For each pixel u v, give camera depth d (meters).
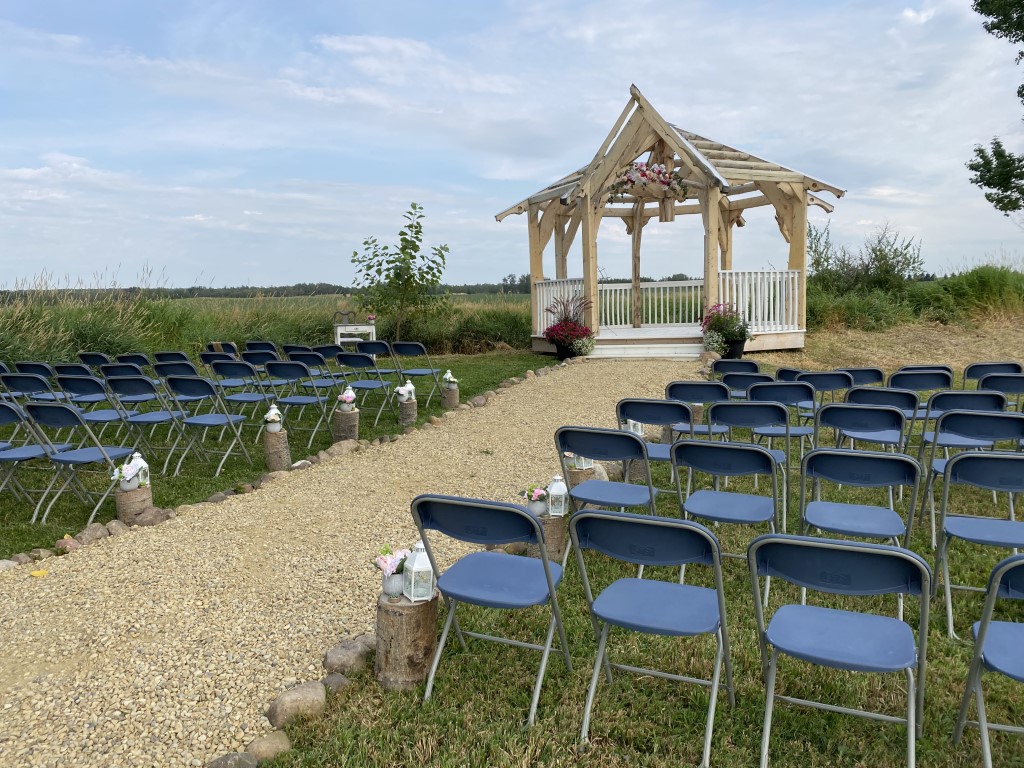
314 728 2.47
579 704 2.61
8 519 4.84
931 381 5.69
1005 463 3.09
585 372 10.77
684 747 2.37
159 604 3.42
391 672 2.69
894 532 3.21
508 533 2.54
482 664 2.89
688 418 4.39
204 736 2.46
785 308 12.69
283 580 3.69
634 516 2.36
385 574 2.75
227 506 4.96
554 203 14.18
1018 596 2.06
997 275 15.31
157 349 12.55
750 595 3.49
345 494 5.22
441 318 15.87
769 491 5.16
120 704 2.63
